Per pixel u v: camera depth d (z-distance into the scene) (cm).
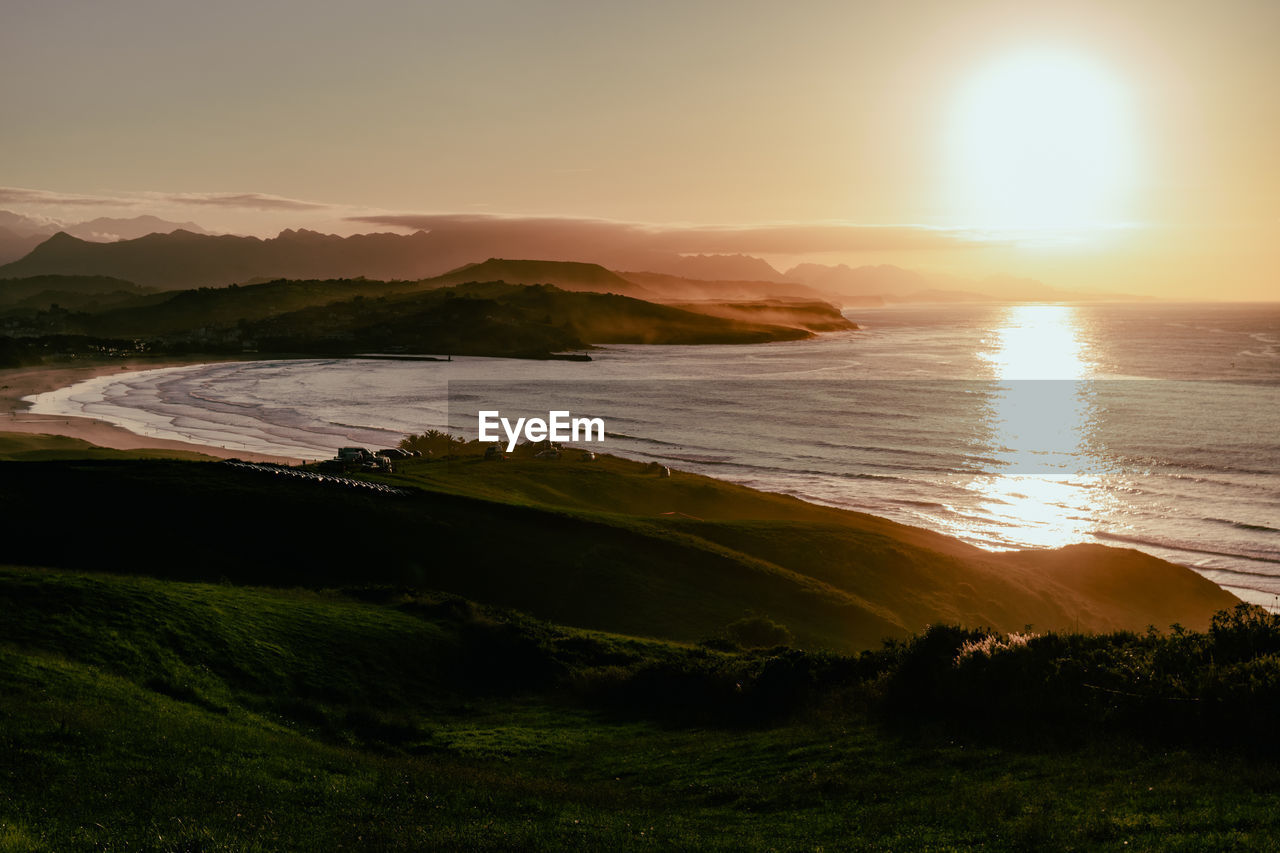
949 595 6494
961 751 1967
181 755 1911
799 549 6844
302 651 3222
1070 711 2058
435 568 5606
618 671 3359
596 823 1652
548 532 6312
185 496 5962
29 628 2780
